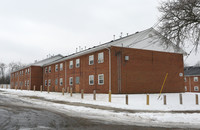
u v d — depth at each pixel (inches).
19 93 1065.5
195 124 322.0
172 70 1076.5
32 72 1696.6
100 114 405.7
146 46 1008.2
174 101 692.1
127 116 386.6
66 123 305.3
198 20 581.9
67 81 1275.8
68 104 574.9
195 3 572.4
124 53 936.3
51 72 1544.0
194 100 747.4
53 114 388.8
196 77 2087.8
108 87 903.7
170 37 629.6
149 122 331.0
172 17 616.7
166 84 1042.7
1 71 3831.2
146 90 969.5
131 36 968.3
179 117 381.4
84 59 1107.3
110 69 895.7
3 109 437.7
